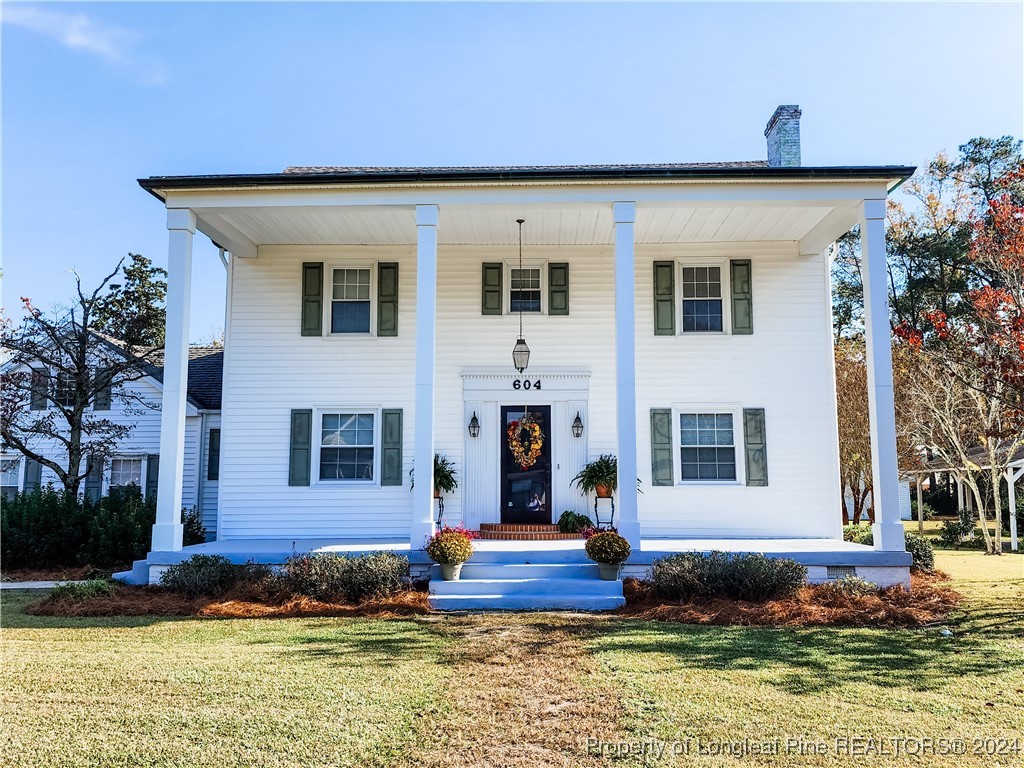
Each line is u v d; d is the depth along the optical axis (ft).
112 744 15.92
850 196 35.99
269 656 23.08
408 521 43.91
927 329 80.07
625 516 34.81
